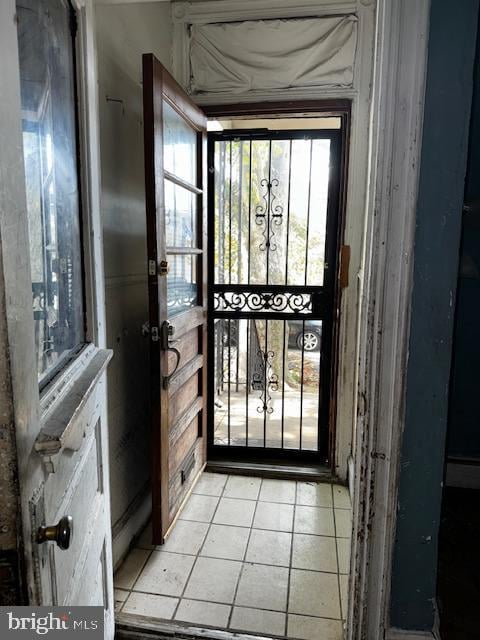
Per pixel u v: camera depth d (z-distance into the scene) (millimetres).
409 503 1259
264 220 2650
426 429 1223
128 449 1963
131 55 1875
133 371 2008
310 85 2252
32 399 645
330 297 2592
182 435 2174
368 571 1284
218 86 2311
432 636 1308
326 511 2268
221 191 2676
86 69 1152
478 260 2338
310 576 1800
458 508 2264
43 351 916
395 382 1188
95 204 1225
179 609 1618
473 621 1549
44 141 934
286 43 2230
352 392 2465
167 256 1941
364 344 1204
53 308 985
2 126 551
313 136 2477
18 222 599
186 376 2176
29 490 625
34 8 880
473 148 2242
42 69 924
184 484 2219
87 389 936
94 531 1182
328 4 2166
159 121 1691
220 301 2717
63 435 694
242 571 1822
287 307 2662
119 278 1824
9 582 596
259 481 2562
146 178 1673
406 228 1127
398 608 1314
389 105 1089
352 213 2346
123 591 1701
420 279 1161
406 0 1047
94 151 1220
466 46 1070
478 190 2277
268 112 2322
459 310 2400
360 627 1312
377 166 1117
